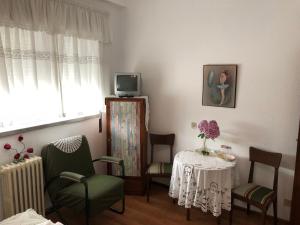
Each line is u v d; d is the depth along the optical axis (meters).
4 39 2.27
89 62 3.19
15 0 2.31
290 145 2.65
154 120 3.55
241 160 2.96
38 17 2.51
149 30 3.42
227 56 2.90
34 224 1.83
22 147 2.50
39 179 2.48
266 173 2.80
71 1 2.85
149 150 3.61
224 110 2.99
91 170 2.93
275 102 2.68
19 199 2.30
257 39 2.69
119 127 3.26
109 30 3.44
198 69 3.11
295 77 2.54
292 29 2.50
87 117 3.21
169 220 2.77
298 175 2.35
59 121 2.83
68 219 2.76
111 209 2.96
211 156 2.86
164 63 3.36
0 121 2.32
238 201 3.00
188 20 3.10
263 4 2.61
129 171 3.32
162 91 3.43
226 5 2.83
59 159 2.63
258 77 2.74
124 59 3.72
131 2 3.50
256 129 2.82
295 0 2.45
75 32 2.92
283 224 2.73
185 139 3.34
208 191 2.56
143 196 3.30
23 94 2.48
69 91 2.97
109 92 3.60
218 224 2.67
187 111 3.27
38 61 2.59
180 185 2.71
